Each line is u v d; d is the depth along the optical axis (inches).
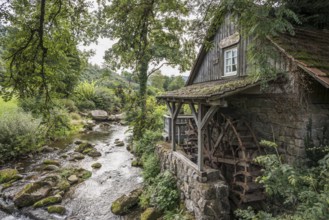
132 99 402.0
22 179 289.7
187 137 320.2
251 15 119.0
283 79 164.9
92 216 219.6
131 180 299.4
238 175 223.3
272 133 191.2
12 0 127.3
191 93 198.1
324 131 163.3
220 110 248.4
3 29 133.3
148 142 357.7
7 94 156.5
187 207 198.5
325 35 195.2
